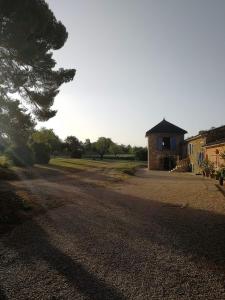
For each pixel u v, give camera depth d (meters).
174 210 10.41
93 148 94.50
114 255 5.97
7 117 17.50
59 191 14.88
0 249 6.38
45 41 17.69
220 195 13.84
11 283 4.75
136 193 14.81
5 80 17.52
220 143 23.02
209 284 4.64
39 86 18.89
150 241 6.88
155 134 41.34
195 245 6.54
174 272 5.10
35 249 6.37
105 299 4.21
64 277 4.95
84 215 9.66
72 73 19.12
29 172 23.19
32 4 15.74
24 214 9.56
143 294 4.34
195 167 32.41
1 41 15.41
